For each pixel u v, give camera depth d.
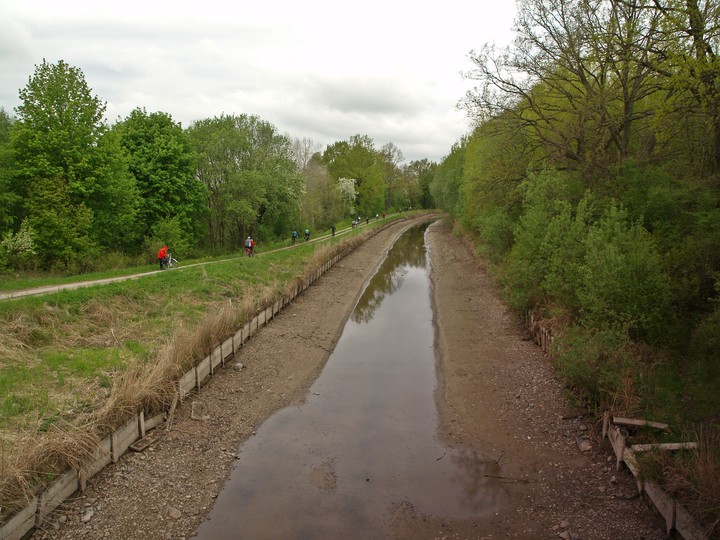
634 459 8.86
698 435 8.94
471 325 20.47
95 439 8.97
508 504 9.06
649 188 16.20
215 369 14.55
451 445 11.36
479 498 9.29
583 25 19.06
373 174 81.38
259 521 8.60
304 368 16.06
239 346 16.59
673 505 7.57
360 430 12.11
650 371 11.27
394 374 15.95
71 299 15.49
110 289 17.16
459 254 41.94
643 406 10.27
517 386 13.89
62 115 26.67
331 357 17.59
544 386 13.43
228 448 10.98
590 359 11.32
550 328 15.69
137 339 14.89
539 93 24.19
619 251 13.33
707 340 11.17
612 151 23.59
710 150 16.89
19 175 25.89
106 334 14.71
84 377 11.80
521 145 26.52
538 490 9.38
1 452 7.99
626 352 11.35
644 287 12.44
